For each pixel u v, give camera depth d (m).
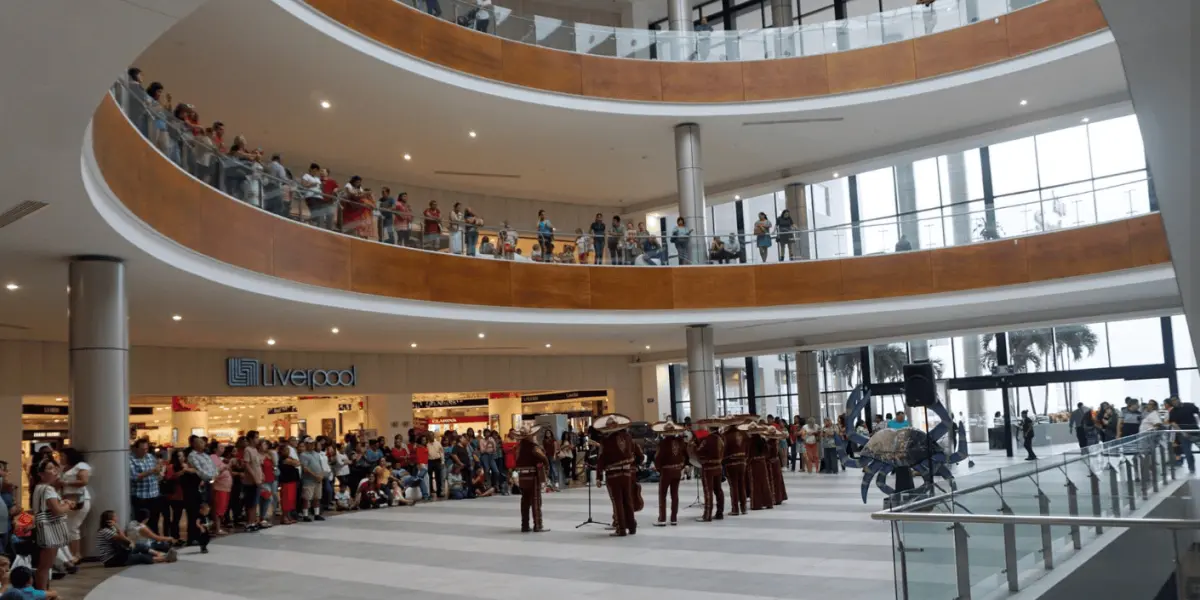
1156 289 21.17
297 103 20.88
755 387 35.19
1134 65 3.46
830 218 32.53
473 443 22.73
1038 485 8.20
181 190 13.41
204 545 13.53
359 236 18.47
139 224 12.14
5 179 9.28
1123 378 27.84
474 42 20.89
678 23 26.11
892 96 22.91
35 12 5.79
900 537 6.09
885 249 23.00
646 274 22.84
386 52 19.00
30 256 12.64
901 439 15.60
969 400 31.69
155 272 13.88
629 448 13.60
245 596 9.79
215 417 28.72
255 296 16.20
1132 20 3.27
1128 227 20.48
